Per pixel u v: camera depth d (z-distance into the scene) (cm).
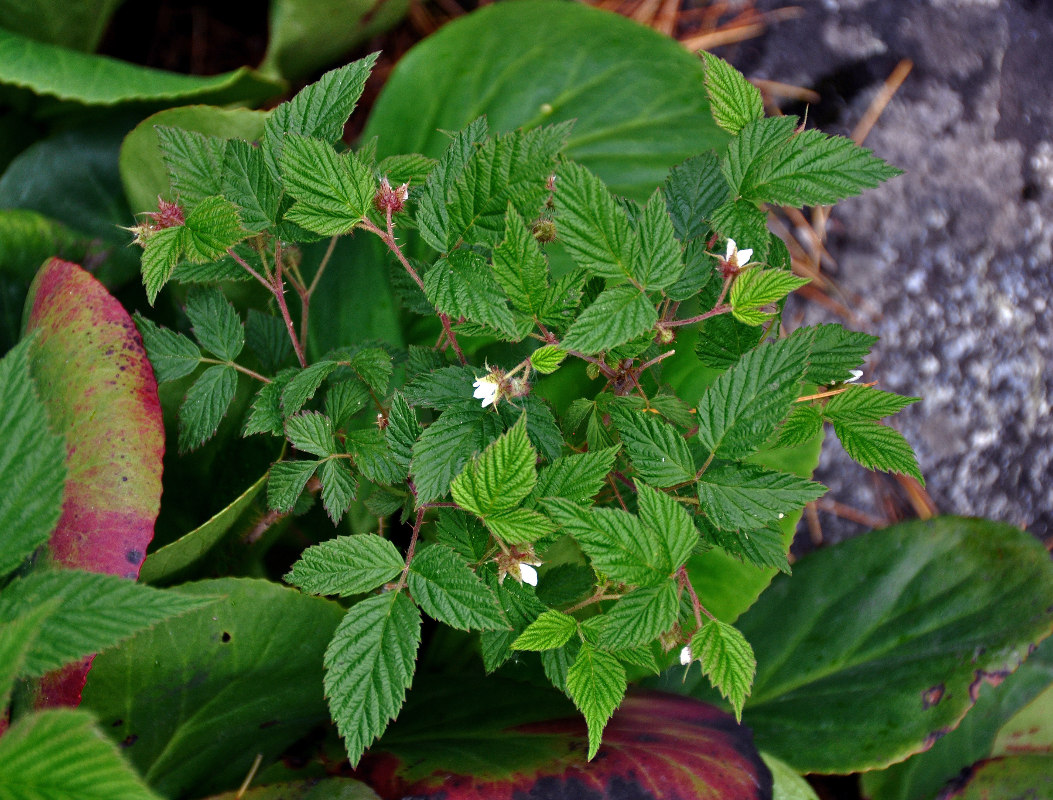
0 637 52
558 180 56
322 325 82
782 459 80
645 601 57
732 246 60
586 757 66
